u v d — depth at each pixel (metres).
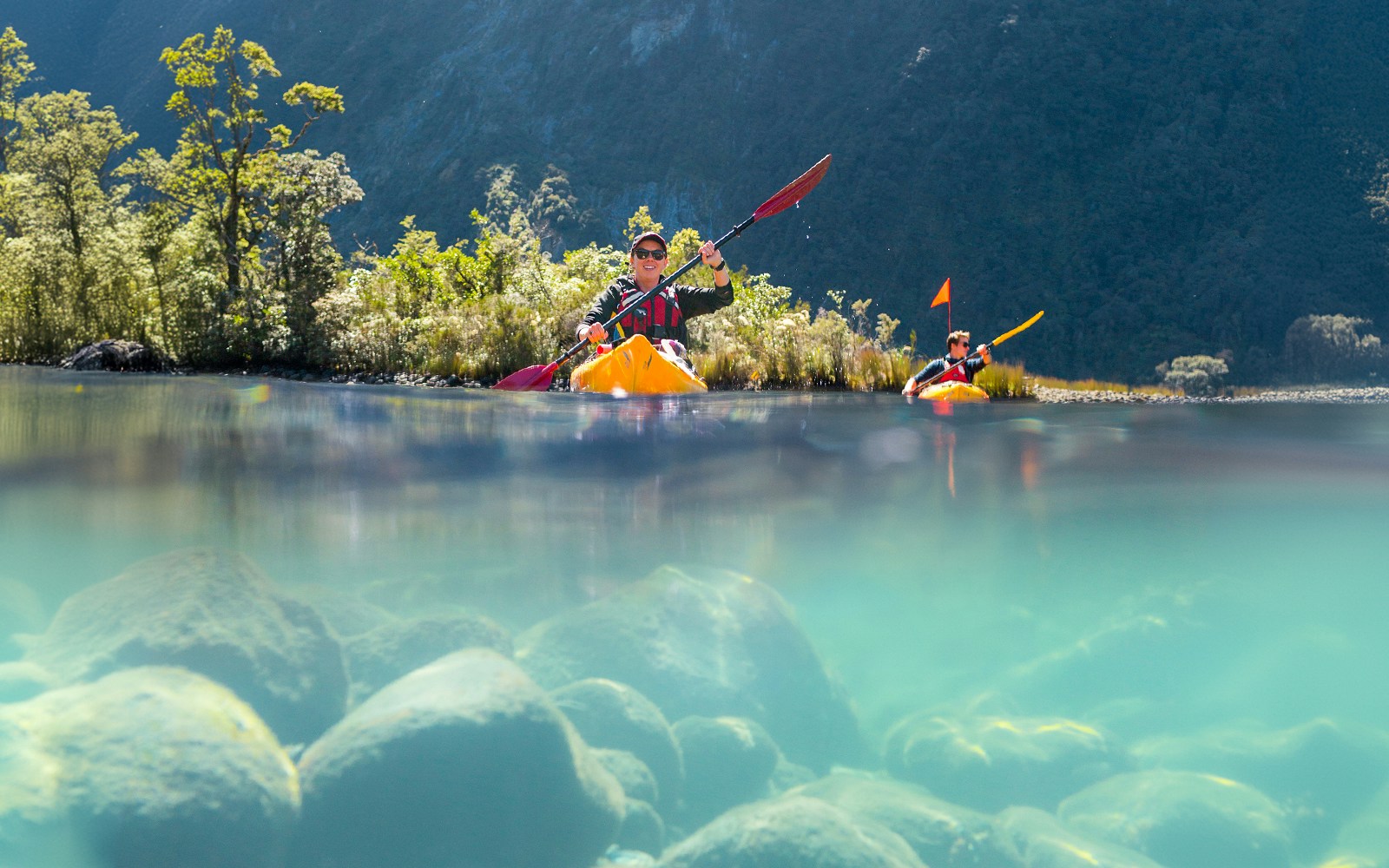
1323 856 1.46
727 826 1.49
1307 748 1.66
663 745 1.70
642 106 141.00
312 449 3.26
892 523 2.44
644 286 7.12
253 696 1.54
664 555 2.24
